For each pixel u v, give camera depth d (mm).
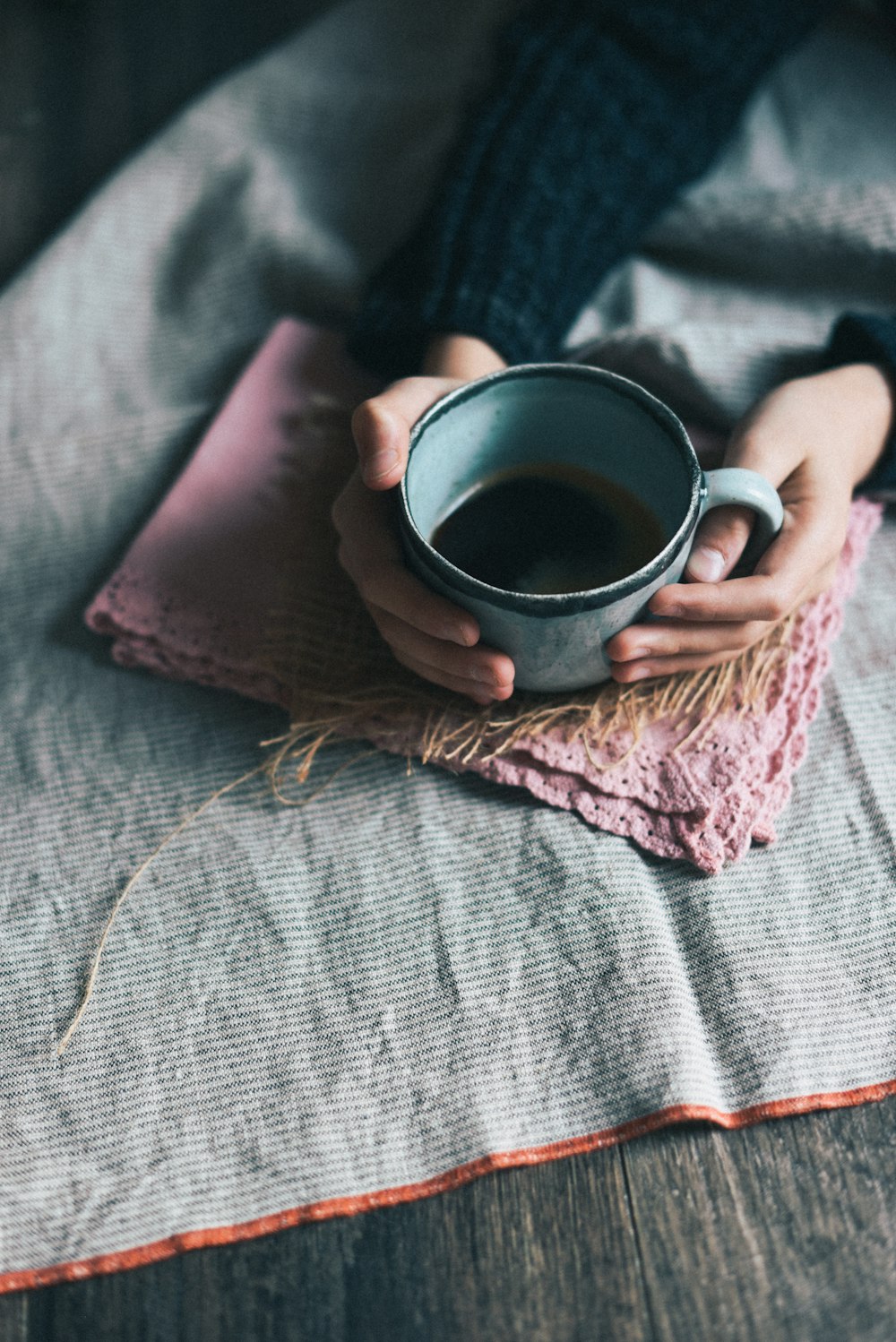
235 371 857
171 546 713
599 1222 548
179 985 600
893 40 934
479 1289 538
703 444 747
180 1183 555
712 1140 562
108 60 1064
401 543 568
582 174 790
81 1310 539
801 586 586
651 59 834
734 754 627
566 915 603
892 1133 559
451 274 748
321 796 649
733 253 847
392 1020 585
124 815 653
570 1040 574
